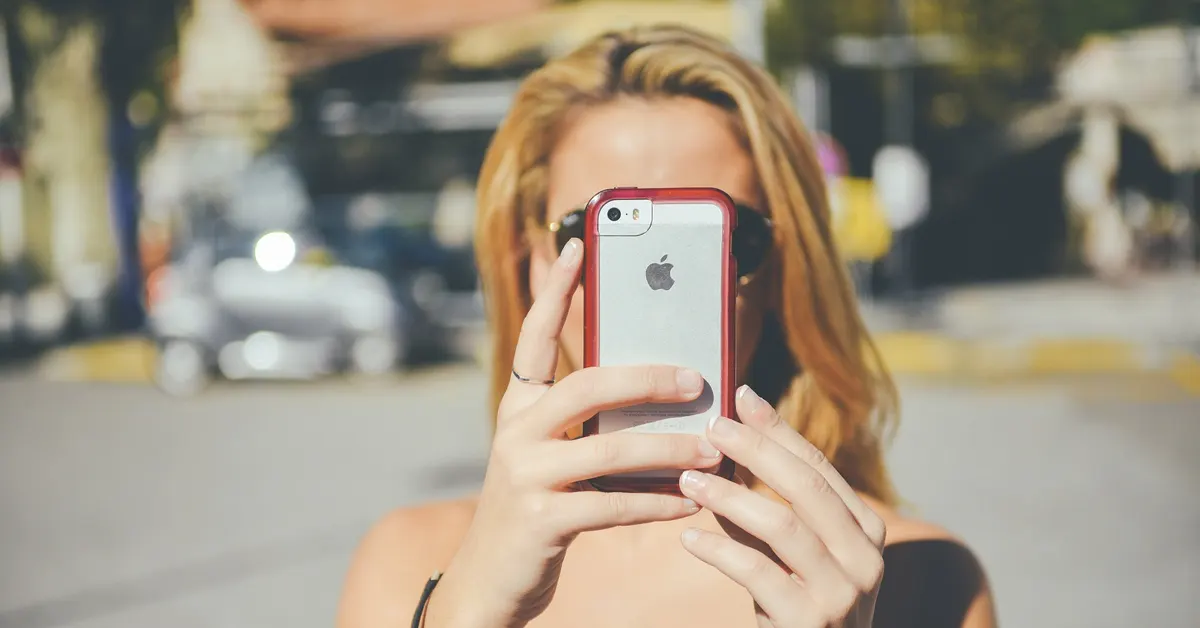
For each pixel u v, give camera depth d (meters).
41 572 6.75
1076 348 13.91
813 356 1.72
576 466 1.18
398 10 16.09
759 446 1.18
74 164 18.94
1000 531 6.86
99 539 7.43
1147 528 6.87
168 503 8.31
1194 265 22.39
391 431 10.74
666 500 1.19
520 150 1.69
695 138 1.62
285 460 9.61
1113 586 5.87
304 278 14.00
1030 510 7.31
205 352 13.88
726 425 1.19
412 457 9.50
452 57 16.11
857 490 1.83
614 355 1.38
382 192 18.20
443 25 15.91
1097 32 18.39
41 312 22.12
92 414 12.54
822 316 1.70
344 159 18.22
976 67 19.86
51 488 8.93
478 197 1.78
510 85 16.58
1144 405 11.10
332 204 18.22
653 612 1.55
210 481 8.96
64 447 10.65
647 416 1.32
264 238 14.16
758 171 1.66
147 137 19.08
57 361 16.61
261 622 5.75
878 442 1.83
